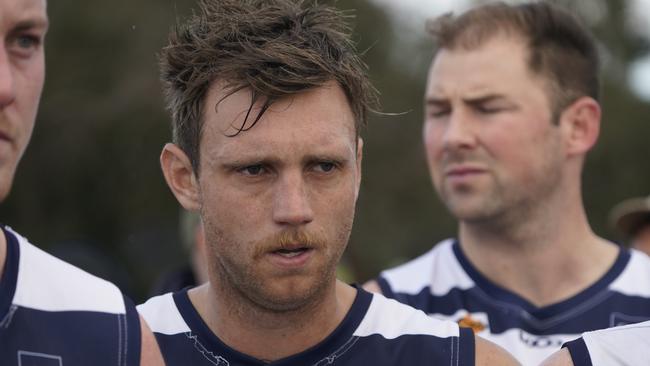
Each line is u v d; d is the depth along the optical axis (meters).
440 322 5.34
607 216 40.84
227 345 5.18
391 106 34.88
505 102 7.12
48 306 4.54
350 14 5.48
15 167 4.48
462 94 7.20
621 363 4.88
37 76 4.53
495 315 7.25
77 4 33.72
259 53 4.73
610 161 41.09
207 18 5.13
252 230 4.75
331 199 4.78
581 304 7.23
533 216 7.23
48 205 34.44
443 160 7.29
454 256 7.57
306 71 4.71
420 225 36.03
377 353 5.17
